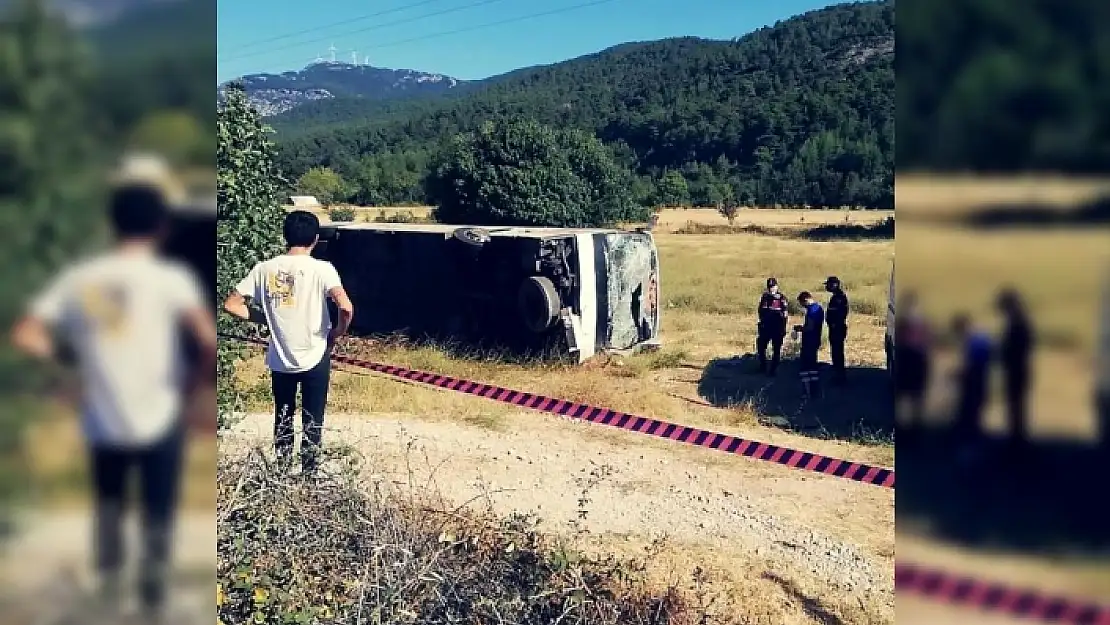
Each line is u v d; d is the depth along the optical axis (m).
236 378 7.39
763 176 72.19
